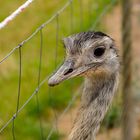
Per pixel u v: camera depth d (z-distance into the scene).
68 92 15.23
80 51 8.53
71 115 13.32
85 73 8.63
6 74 16.06
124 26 11.53
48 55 16.80
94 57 8.61
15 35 17.92
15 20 18.47
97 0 18.95
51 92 15.23
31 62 16.47
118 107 13.45
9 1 19.39
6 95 15.31
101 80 8.94
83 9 18.73
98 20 15.65
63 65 8.37
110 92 9.02
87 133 9.01
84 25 17.50
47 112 14.72
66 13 18.62
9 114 14.45
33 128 14.02
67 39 8.68
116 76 9.02
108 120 13.56
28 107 14.76
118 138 13.30
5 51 17.11
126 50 11.56
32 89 15.44
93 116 8.99
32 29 18.14
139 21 17.80
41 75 15.86
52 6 19.25
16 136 13.91
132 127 12.26
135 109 13.62
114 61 8.90
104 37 8.72
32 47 17.20
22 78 15.86
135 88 13.84
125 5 11.38
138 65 14.65
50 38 17.50
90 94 9.02
